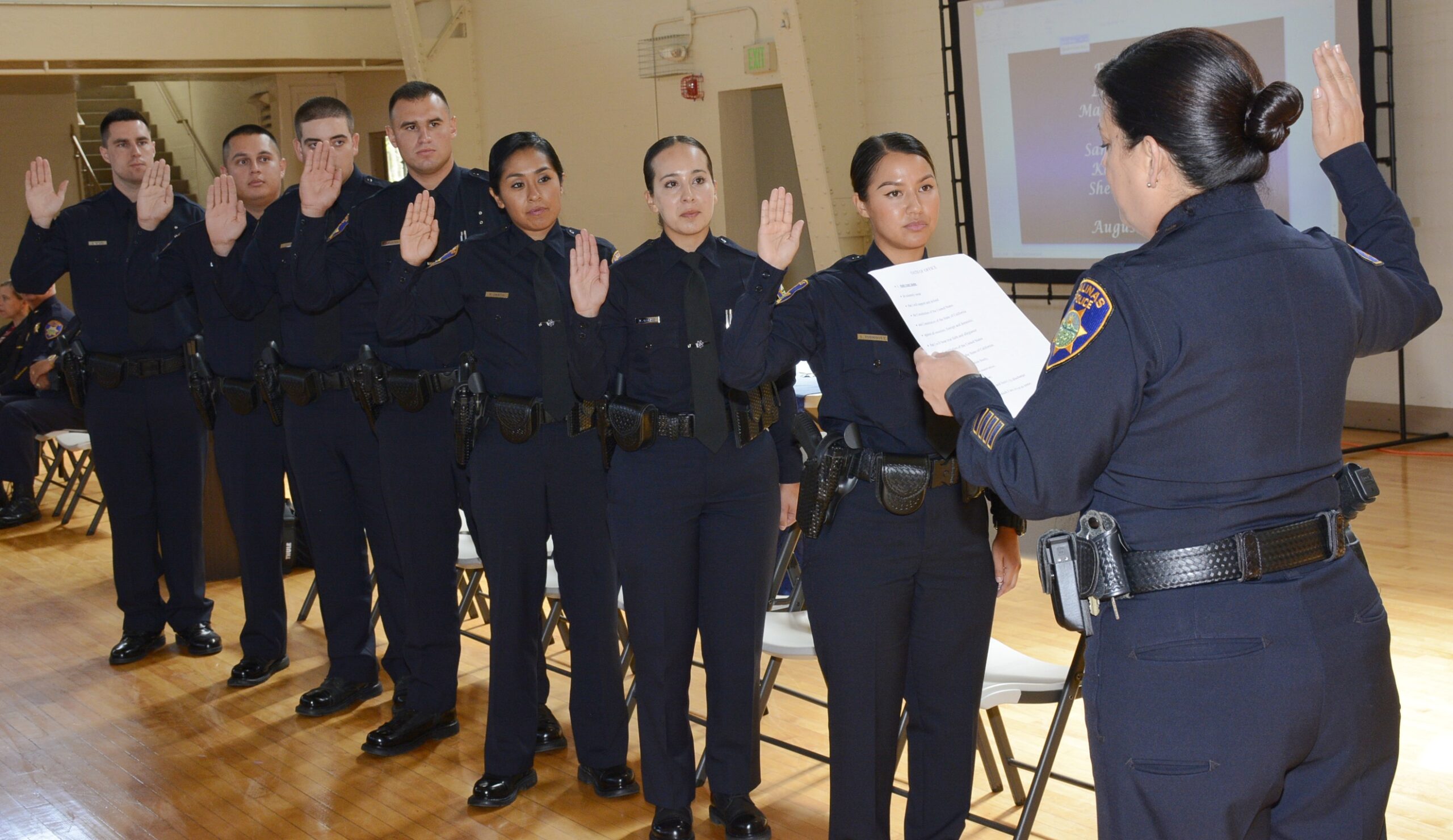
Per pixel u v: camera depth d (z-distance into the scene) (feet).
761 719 10.85
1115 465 4.75
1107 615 4.82
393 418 10.69
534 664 9.96
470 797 9.92
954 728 7.52
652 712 8.87
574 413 9.40
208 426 13.07
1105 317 4.60
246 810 9.91
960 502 7.22
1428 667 11.85
